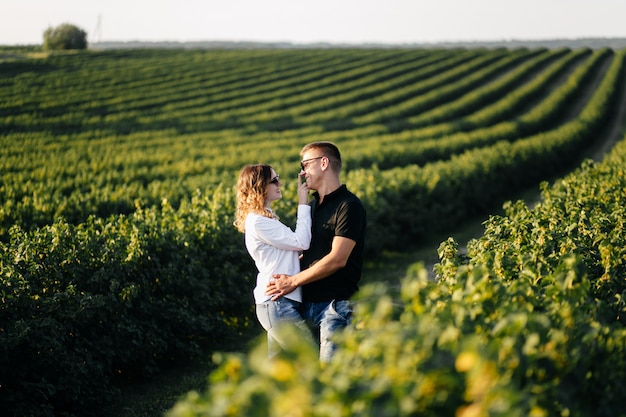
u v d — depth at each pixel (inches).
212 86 2167.8
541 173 994.7
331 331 171.3
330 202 179.9
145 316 292.5
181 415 81.4
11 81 2003.0
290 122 1678.2
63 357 237.5
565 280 123.0
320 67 2655.0
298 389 75.5
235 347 332.2
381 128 1503.4
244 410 77.2
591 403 105.0
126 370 290.2
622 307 167.0
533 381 99.0
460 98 2116.1
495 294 121.3
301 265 184.1
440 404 79.5
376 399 78.9
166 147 1228.5
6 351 222.8
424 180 649.0
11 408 222.4
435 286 129.0
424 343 84.6
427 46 5994.1
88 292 260.4
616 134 1579.7
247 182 180.2
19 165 936.3
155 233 324.5
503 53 3110.2
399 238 587.8
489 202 782.5
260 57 2945.4
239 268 378.3
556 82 2415.1
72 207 534.6
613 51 3211.1
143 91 1995.6
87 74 2226.9
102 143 1299.2
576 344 107.3
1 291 236.1
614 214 264.1
